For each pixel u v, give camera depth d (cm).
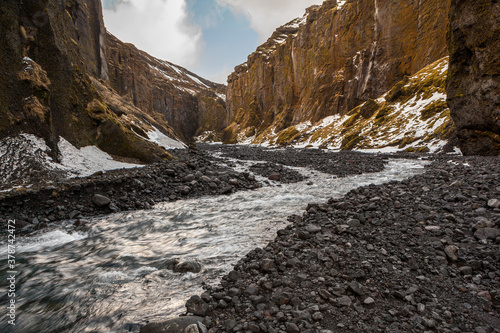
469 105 2027
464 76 2091
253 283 434
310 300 386
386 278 434
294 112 7269
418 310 357
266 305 377
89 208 995
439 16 4234
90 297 430
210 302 388
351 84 5544
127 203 1068
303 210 914
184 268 502
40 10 1474
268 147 5869
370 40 5416
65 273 521
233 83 11288
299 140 5644
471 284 409
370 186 1155
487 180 990
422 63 4469
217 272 490
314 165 2180
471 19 1944
